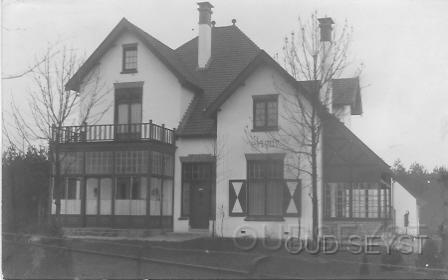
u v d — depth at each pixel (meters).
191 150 24.39
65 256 13.89
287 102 21.69
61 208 24.14
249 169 22.48
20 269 13.73
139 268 13.38
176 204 24.38
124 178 23.91
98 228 23.30
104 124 24.39
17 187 21.67
